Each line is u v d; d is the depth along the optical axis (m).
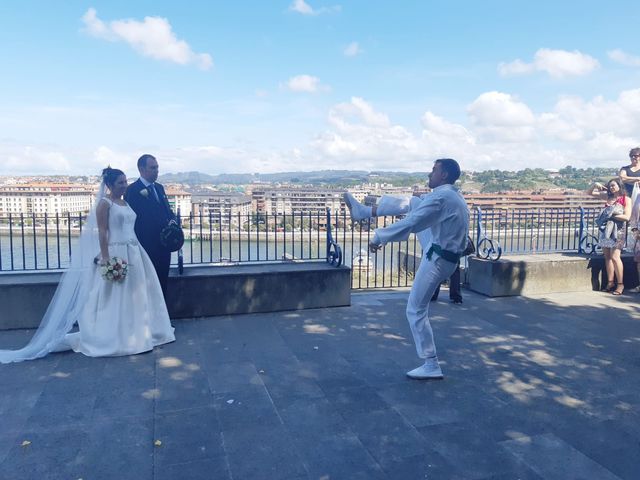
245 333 5.79
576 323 6.34
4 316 5.71
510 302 7.44
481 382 4.45
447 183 4.32
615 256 7.99
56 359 4.88
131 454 3.18
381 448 3.30
